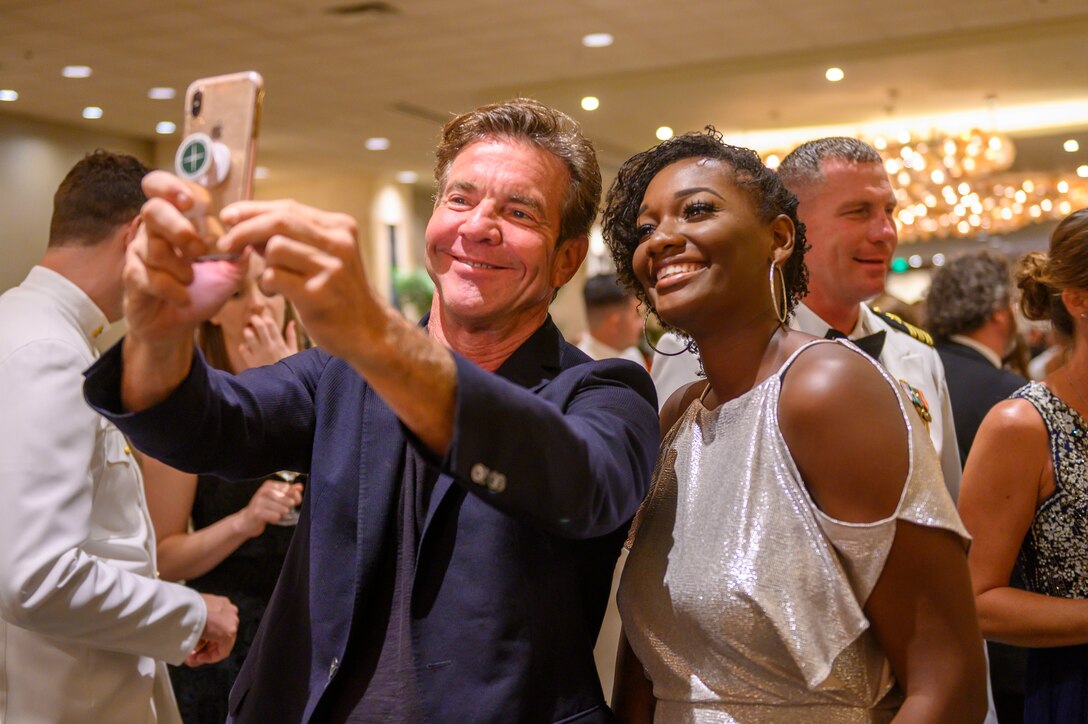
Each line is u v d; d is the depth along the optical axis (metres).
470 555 1.29
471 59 9.04
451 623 1.27
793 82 9.77
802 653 1.26
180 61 8.84
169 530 2.52
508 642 1.27
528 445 1.02
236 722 1.37
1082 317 1.88
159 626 1.95
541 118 1.45
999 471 1.89
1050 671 1.87
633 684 1.54
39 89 9.74
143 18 7.64
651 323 5.55
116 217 2.06
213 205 0.95
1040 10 7.98
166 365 1.14
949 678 1.25
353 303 0.92
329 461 1.37
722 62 9.41
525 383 1.40
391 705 1.25
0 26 7.75
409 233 16.19
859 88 10.09
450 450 0.99
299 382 1.43
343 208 15.47
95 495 2.00
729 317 1.39
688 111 11.03
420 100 10.53
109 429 2.03
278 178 15.47
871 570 1.26
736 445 1.36
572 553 1.34
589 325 5.53
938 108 11.10
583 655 1.32
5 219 10.77
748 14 7.95
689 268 1.37
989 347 3.24
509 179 1.38
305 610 1.35
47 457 1.82
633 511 1.20
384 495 1.33
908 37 8.72
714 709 1.33
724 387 1.43
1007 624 1.83
